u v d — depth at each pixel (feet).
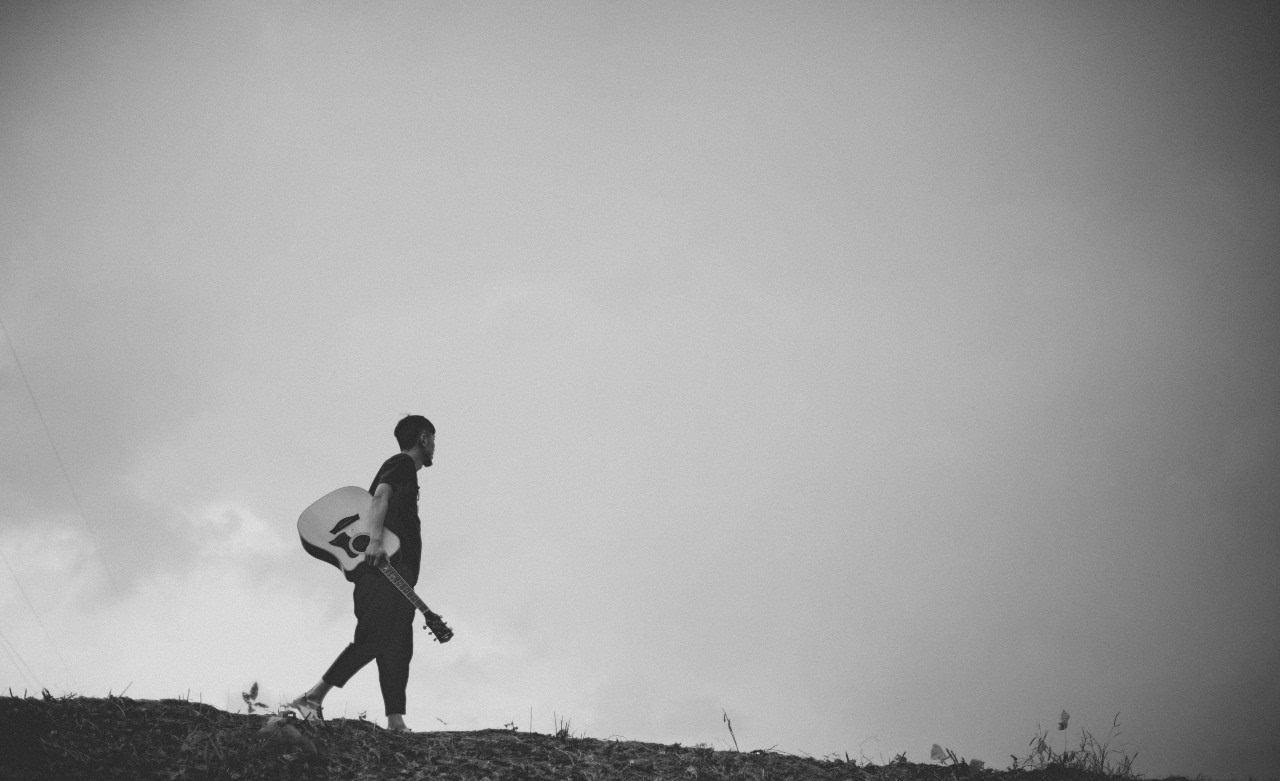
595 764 16.39
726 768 16.65
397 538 19.25
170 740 15.49
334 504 19.88
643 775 16.14
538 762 16.28
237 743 15.21
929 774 17.44
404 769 15.48
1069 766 18.02
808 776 16.70
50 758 14.48
